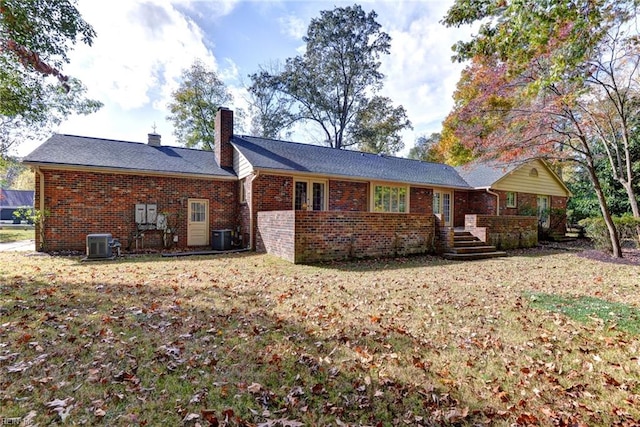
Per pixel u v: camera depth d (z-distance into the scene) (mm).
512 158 11680
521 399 2615
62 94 15695
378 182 14383
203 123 27047
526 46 5020
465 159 21406
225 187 13375
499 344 3580
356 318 4320
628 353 3342
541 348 3492
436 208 16375
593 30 5160
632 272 7852
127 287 5637
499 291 5793
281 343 3494
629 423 2309
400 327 4051
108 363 2963
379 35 26406
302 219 8789
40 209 10445
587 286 6262
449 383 2828
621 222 10852
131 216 11695
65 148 11664
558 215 17359
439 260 9852
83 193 11023
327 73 26969
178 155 13898
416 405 2535
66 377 2727
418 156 36719
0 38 8172
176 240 12352
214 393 2590
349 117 28172
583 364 3150
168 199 12281
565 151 11320
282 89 27344
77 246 10945
